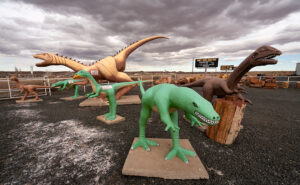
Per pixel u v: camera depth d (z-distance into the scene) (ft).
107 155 7.15
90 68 19.27
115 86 12.35
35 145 8.21
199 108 4.06
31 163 6.59
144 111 6.44
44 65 18.28
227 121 8.01
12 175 5.83
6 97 24.90
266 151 7.59
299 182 5.46
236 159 6.84
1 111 15.58
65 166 6.35
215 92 11.44
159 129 10.54
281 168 6.26
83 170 6.07
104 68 19.63
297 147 8.04
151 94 5.59
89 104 17.79
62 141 8.66
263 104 19.22
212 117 3.80
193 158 6.11
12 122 12.05
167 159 5.99
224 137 8.22
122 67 21.88
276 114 14.57
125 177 5.59
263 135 9.59
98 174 5.81
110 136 9.33
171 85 5.46
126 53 22.33
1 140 8.86
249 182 5.41
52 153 7.39
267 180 5.54
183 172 5.34
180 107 4.70
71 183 5.37
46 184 5.35
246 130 10.46
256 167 6.29
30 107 17.44
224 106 8.04
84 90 33.50
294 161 6.77
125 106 17.61
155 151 6.63
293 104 19.16
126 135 9.48
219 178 5.56
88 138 9.05
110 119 11.98
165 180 5.37
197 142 8.49
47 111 15.53
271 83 36.52
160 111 4.91
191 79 41.50
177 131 6.24
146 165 5.66
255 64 8.72
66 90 34.40
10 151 7.61
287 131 10.28
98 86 11.57
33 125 11.37
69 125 11.34
